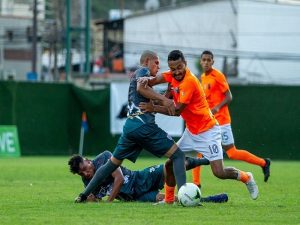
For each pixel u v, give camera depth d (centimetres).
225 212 2619
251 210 2711
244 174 2992
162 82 2861
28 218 2444
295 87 7512
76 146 8056
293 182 4375
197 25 13700
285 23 12988
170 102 2739
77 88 8019
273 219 2448
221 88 3803
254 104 7556
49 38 12875
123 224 2278
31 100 7881
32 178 4578
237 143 7588
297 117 7500
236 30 13238
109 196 2992
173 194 2903
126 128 2792
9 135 7756
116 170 2941
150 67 2841
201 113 2903
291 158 7519
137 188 3022
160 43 14125
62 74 14188
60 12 14025
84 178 3022
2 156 7681
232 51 13138
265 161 3888
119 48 14525
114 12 18200
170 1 18625
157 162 6856
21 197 3256
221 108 3812
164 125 7769
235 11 13238
